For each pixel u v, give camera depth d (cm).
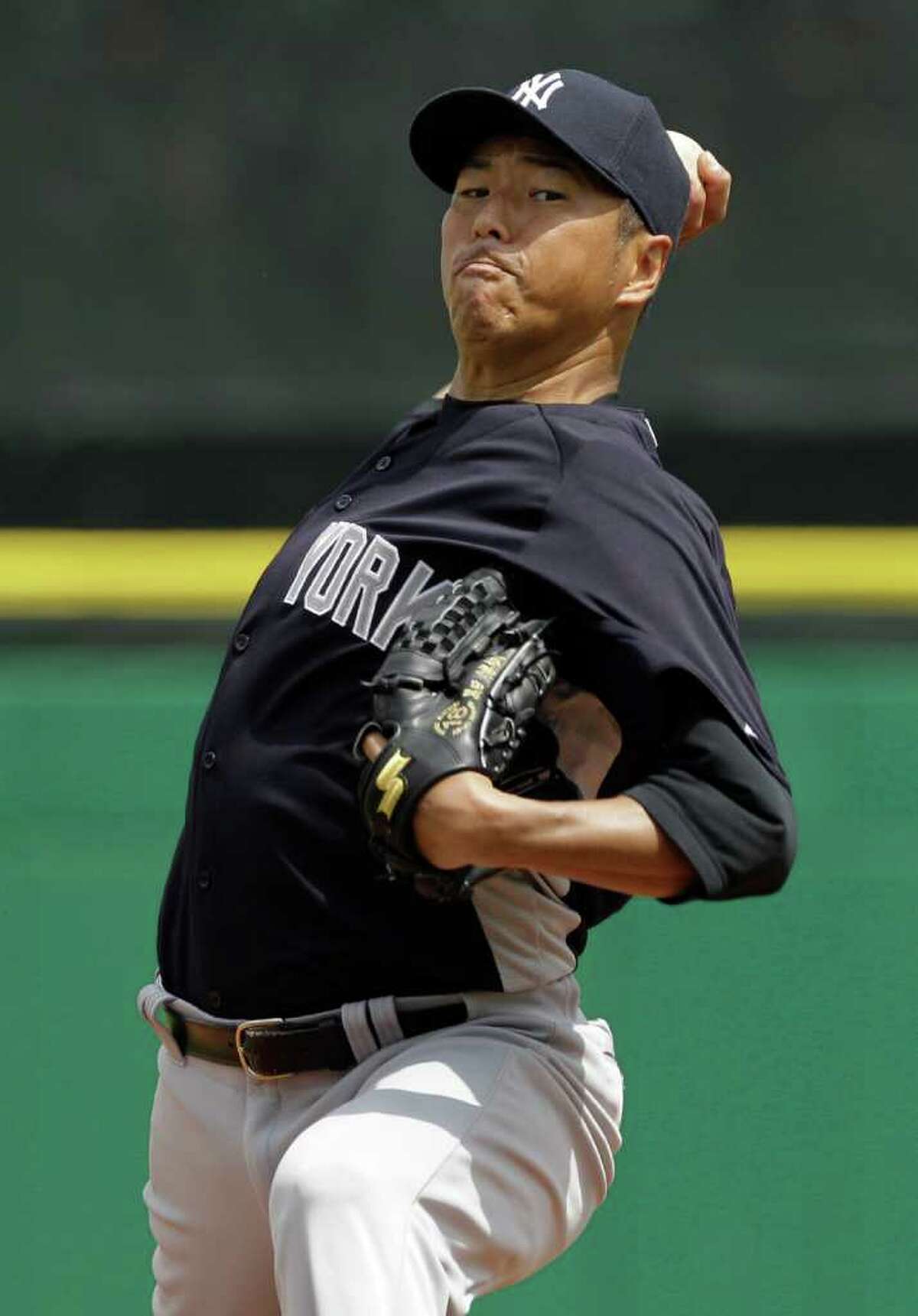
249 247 1443
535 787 834
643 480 841
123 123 1438
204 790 869
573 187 883
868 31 1427
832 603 1445
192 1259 912
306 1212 760
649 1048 1359
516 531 832
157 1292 949
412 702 781
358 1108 796
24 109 1434
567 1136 847
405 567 843
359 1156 769
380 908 828
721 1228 1353
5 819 1372
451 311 906
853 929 1362
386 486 880
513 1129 812
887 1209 1352
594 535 822
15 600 1445
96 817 1373
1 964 1370
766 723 840
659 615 810
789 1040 1361
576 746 854
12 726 1374
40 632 1445
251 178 1441
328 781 831
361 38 1431
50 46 1432
